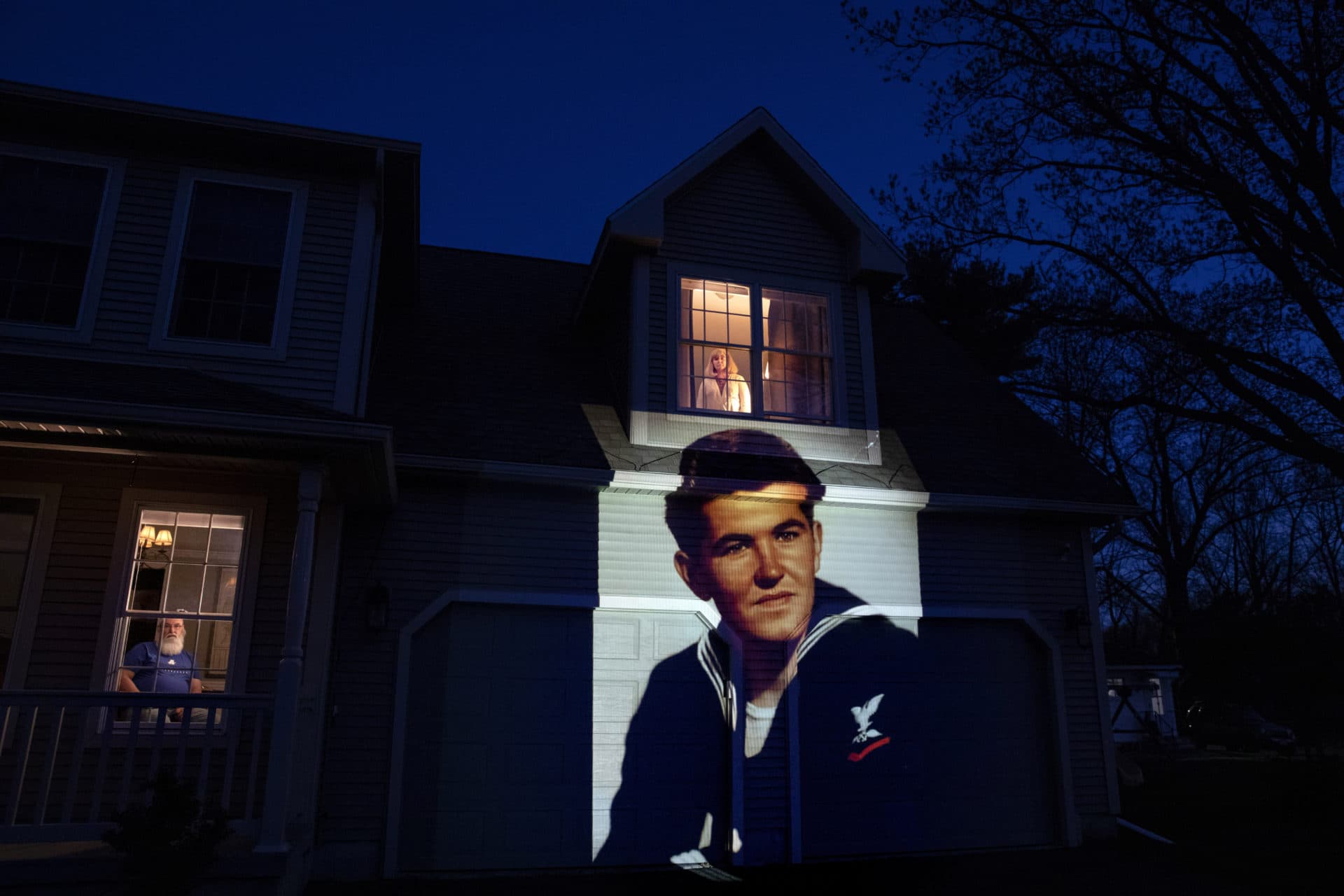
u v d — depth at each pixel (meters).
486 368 9.72
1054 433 11.53
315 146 7.86
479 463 8.20
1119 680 24.19
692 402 9.49
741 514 9.11
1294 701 12.52
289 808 6.74
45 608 7.04
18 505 7.38
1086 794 9.58
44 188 7.48
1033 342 22.67
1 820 6.64
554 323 11.01
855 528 9.43
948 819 8.98
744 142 10.26
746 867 8.19
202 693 6.14
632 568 8.64
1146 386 14.39
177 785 5.33
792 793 8.49
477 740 7.89
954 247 14.31
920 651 9.40
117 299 7.32
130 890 4.97
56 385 6.07
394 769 7.59
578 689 8.27
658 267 9.59
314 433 6.12
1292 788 11.68
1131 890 7.39
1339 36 11.71
